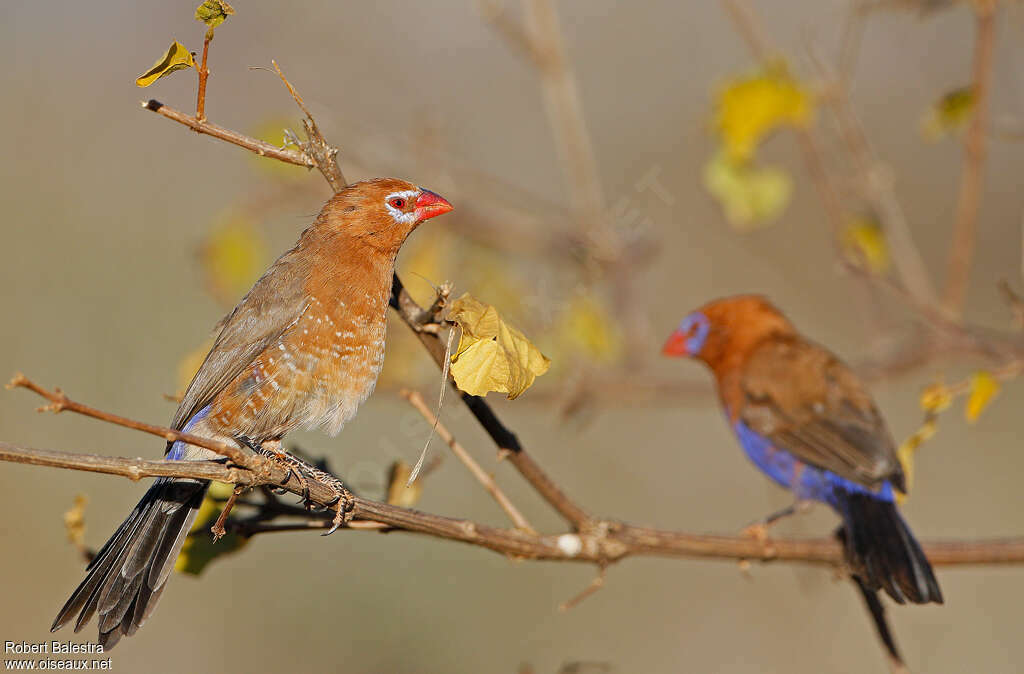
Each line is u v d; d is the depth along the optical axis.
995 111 9.88
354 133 10.99
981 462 13.83
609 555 6.85
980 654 11.88
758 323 10.61
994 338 9.36
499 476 12.76
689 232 15.06
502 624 12.30
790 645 11.98
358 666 11.91
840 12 9.88
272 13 15.45
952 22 13.51
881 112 16.09
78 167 14.24
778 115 9.45
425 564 12.52
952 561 7.74
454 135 13.75
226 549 7.02
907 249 9.95
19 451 4.75
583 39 16.33
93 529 12.18
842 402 9.74
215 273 10.42
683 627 12.30
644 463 13.65
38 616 11.76
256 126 10.45
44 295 13.37
